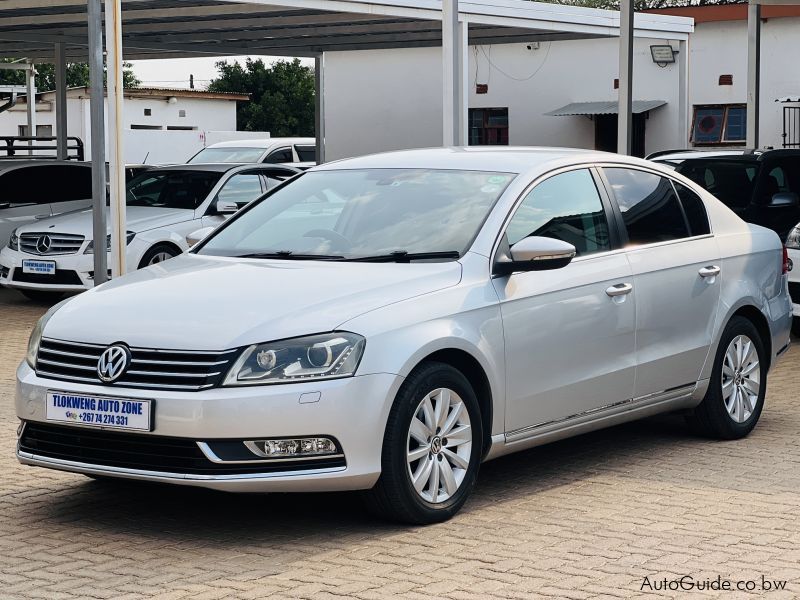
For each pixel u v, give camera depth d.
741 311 7.84
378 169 7.02
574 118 28.47
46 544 5.52
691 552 5.38
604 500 6.27
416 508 5.68
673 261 7.16
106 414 5.45
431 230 6.33
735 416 7.72
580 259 6.60
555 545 5.48
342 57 31.86
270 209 7.00
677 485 6.59
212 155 27.64
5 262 14.55
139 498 6.30
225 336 5.38
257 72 60.47
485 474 6.85
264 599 4.75
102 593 4.84
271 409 5.27
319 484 5.37
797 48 25.44
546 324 6.29
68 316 5.87
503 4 17.97
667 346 7.12
